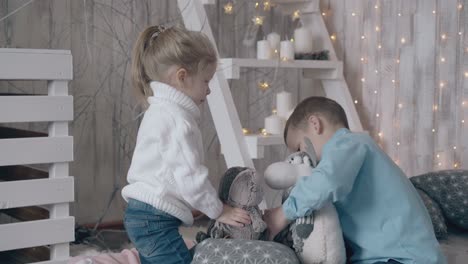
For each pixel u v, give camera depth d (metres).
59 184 2.42
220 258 1.58
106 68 3.39
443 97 3.06
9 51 2.28
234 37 3.75
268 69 3.89
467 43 2.96
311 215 1.67
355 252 1.79
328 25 3.61
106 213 3.44
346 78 3.52
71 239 2.45
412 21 3.18
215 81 2.96
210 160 3.75
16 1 3.11
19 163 2.33
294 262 1.57
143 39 1.89
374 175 1.75
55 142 2.40
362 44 3.42
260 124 3.88
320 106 1.89
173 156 1.73
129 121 3.48
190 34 1.83
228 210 1.75
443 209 2.49
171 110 1.77
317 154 1.87
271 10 3.82
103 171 3.42
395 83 3.27
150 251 1.75
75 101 3.31
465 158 2.98
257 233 1.73
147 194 1.75
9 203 2.32
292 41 3.45
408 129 3.22
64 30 3.25
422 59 3.14
